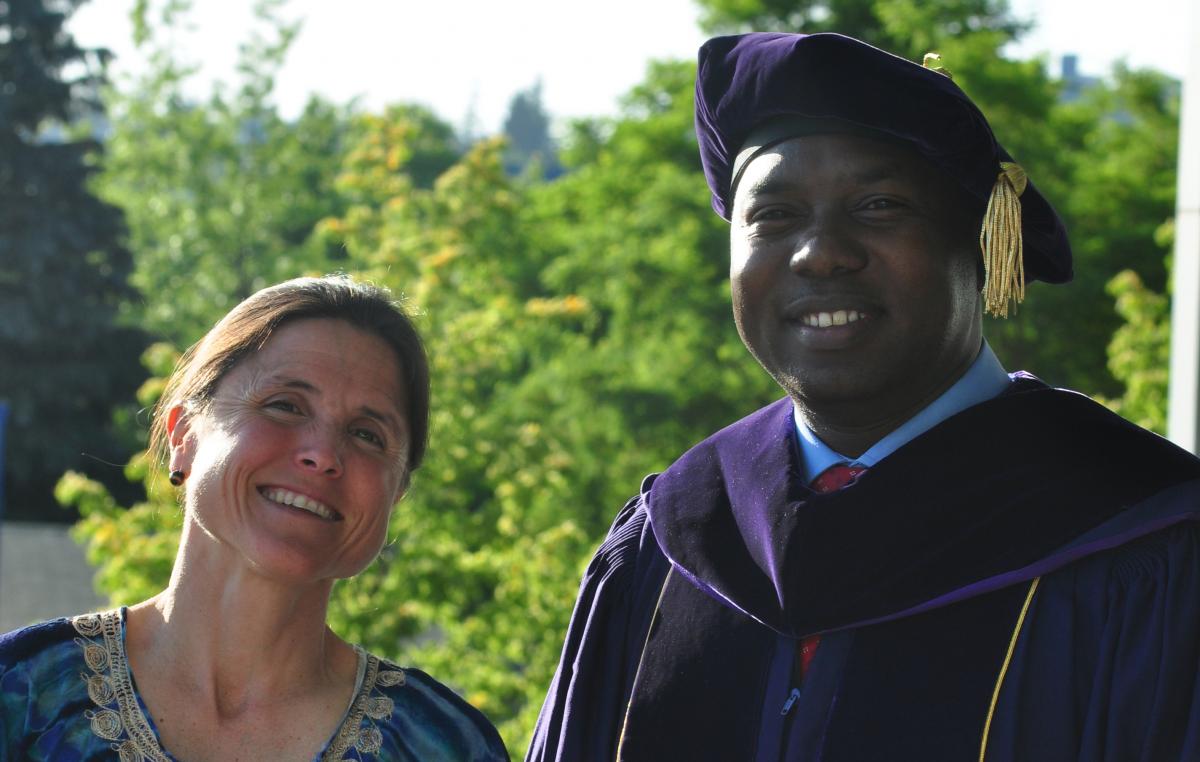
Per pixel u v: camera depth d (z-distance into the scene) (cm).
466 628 902
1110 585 243
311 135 2967
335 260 2530
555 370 2008
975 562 248
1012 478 253
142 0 2848
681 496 285
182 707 236
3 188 2644
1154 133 2438
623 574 289
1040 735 240
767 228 260
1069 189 2019
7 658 229
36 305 2594
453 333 1006
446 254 1048
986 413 260
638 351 2017
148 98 2905
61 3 2794
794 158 257
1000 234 258
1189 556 242
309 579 241
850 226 254
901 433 264
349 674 251
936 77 250
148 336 2681
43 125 2820
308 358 248
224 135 2886
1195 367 436
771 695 255
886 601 250
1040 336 1869
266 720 239
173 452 251
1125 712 236
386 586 906
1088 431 258
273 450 241
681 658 265
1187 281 441
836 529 257
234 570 241
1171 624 237
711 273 2062
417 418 261
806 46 252
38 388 2588
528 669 904
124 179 2919
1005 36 2005
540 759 284
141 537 890
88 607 1612
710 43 269
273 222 2841
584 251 2209
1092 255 1966
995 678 243
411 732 246
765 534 263
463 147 4556
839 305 252
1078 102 2588
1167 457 252
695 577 270
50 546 1888
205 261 2767
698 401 1986
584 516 1859
